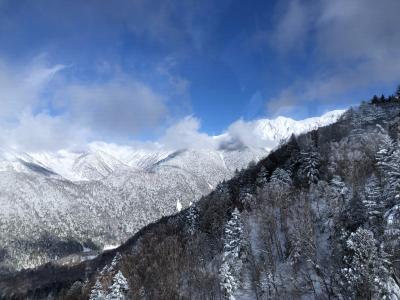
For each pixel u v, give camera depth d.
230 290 73.38
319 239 71.75
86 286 117.56
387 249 50.19
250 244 81.31
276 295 68.75
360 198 64.81
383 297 45.00
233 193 136.38
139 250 136.50
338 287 54.34
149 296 93.94
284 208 87.94
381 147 69.12
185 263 102.38
